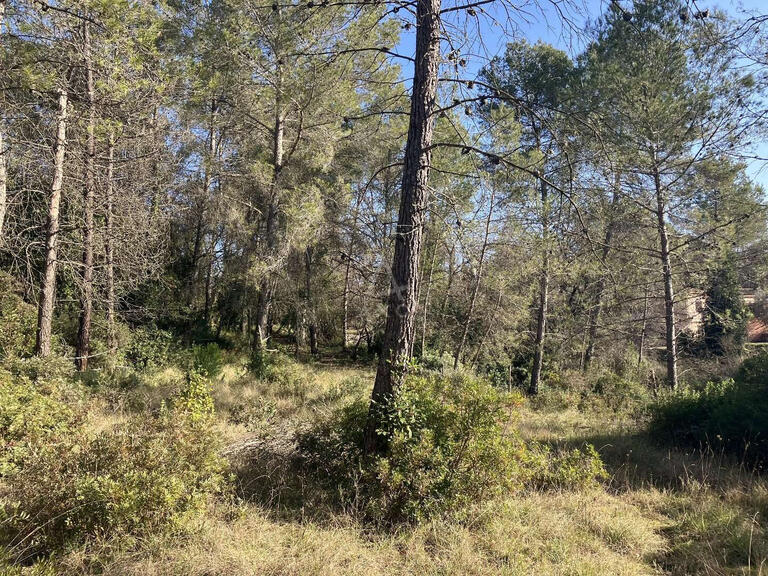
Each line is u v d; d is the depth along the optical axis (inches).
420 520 161.0
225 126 693.9
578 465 231.3
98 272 488.7
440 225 310.8
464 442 178.9
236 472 204.4
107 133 356.5
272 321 1092.5
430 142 204.2
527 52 481.4
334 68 271.3
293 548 141.6
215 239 862.5
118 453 151.8
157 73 359.3
